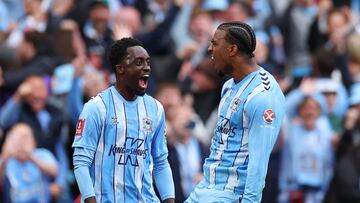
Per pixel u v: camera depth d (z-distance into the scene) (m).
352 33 42.84
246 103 23.14
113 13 42.31
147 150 23.47
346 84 41.22
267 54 42.53
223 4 44.34
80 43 37.84
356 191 36.53
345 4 49.72
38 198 33.84
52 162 34.28
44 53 37.75
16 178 33.50
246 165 23.25
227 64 23.45
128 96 23.36
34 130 34.50
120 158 23.17
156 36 41.38
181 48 42.19
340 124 39.78
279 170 37.06
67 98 35.59
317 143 37.41
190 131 34.81
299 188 37.22
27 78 35.03
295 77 41.44
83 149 23.02
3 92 36.56
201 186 23.80
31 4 41.81
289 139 37.38
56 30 38.06
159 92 35.56
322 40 43.94
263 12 46.03
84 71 35.34
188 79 39.47
